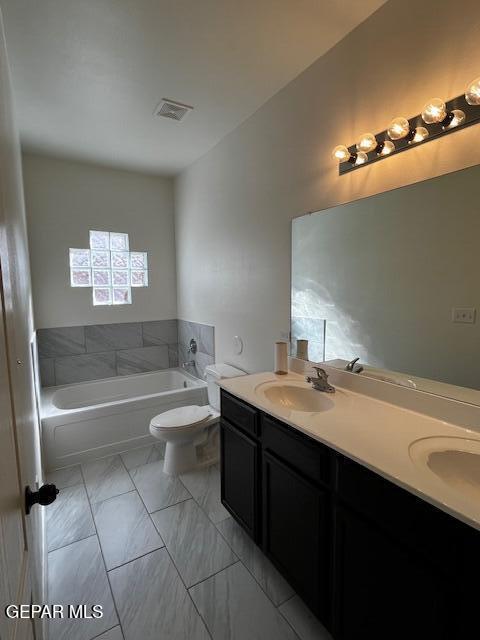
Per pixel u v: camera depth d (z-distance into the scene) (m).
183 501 2.15
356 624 1.13
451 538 0.85
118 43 1.68
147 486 2.31
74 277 3.32
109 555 1.72
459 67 1.23
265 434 1.57
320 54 1.78
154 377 3.73
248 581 1.57
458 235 1.28
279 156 2.14
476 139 1.21
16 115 2.25
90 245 3.38
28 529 0.80
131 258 3.63
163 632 1.35
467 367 1.28
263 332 2.42
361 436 1.22
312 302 1.97
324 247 1.87
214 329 3.09
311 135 1.90
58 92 2.08
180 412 2.55
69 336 3.33
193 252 3.41
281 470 1.46
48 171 3.13
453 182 1.28
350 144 1.67
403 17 1.40
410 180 1.43
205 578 1.58
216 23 1.56
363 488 1.08
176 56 1.78
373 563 1.06
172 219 3.84
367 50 1.55
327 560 1.26
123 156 3.11
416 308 1.44
